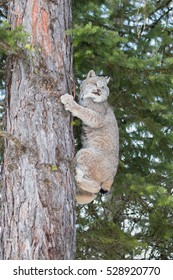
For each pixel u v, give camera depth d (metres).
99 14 12.49
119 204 15.65
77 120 11.92
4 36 9.72
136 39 14.02
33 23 10.46
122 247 13.57
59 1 10.90
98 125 11.33
